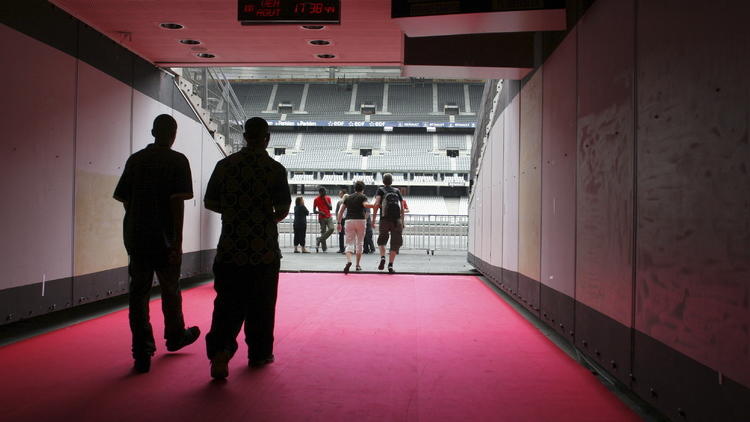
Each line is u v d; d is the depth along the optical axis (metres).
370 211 15.09
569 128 4.16
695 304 2.19
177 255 3.62
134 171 3.59
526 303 5.69
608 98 3.27
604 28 3.35
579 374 3.59
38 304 4.96
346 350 4.20
